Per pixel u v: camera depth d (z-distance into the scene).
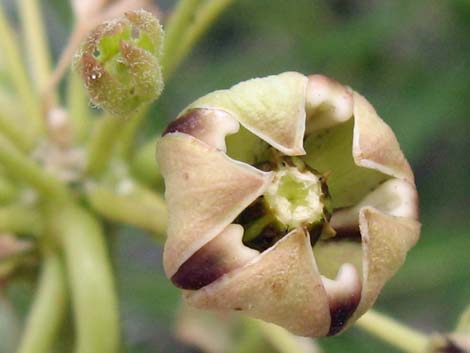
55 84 0.05
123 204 0.05
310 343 0.05
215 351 0.06
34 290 0.05
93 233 0.05
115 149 0.05
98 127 0.05
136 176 0.05
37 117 0.05
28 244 0.05
